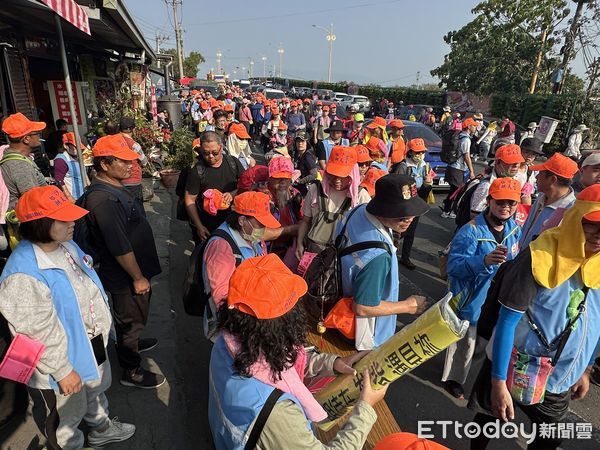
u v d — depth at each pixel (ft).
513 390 6.91
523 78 79.87
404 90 112.06
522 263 6.43
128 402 10.11
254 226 8.04
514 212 9.55
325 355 6.20
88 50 33.96
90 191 8.79
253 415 4.22
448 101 90.89
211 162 13.29
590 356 6.88
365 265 7.80
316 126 39.50
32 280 6.15
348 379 5.73
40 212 6.24
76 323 6.84
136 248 9.52
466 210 13.75
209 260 8.02
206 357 12.12
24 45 23.84
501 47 81.15
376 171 13.60
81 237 8.90
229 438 4.44
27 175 11.57
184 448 8.92
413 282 17.80
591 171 11.93
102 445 8.69
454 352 10.51
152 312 14.30
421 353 5.24
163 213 24.77
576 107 53.78
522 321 6.67
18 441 8.66
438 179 31.45
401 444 3.94
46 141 26.23
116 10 16.37
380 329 8.62
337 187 10.50
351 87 135.85
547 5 77.36
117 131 18.66
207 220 13.53
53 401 6.91
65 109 29.01
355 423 4.95
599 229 5.86
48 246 6.57
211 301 7.75
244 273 4.59
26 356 6.04
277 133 36.55
